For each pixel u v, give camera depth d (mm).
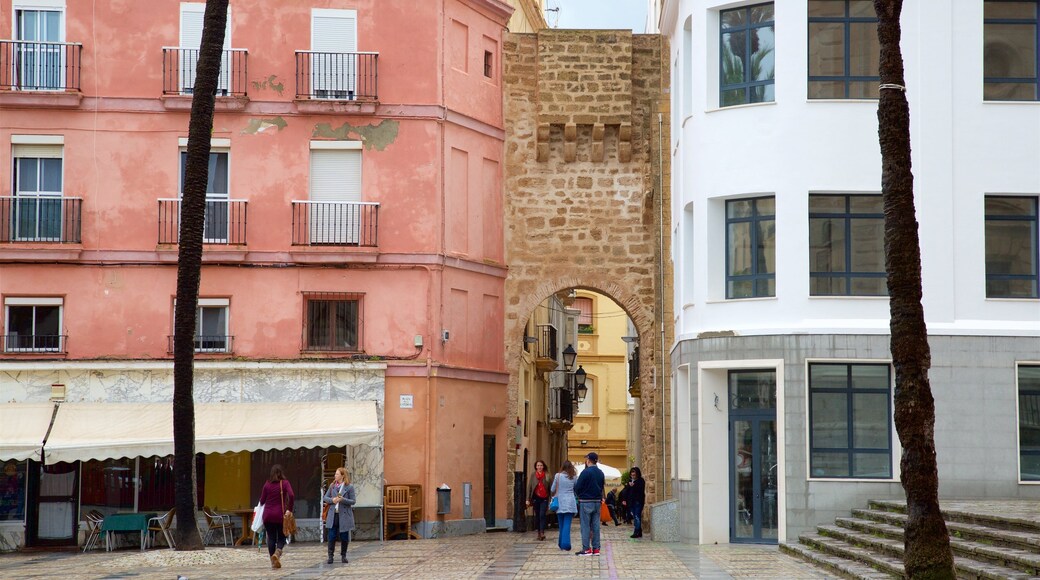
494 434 34500
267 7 31922
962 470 24938
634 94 35000
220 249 31109
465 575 20422
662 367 33438
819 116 25984
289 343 31281
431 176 31953
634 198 34875
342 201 31734
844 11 26297
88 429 28906
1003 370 25141
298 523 30109
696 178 27625
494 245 34406
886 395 25484
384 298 31594
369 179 31844
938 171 25562
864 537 21328
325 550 26750
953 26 25812
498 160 34594
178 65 31453
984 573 15742
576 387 49375
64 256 30734
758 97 26844
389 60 32125
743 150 26547
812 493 25219
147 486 30078
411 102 32062
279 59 31844
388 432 31172
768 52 26812
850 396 25516
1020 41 26031
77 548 29250
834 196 26109
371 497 30312
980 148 25641
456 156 32906
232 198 31484
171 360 30297
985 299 25406
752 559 22688
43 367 30000
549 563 22516
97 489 29922
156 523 29312
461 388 32562
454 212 32719
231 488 30312
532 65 35031
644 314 34531
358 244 31469
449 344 32250
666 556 23656
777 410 25609
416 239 31797
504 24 35031
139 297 31125
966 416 25047
